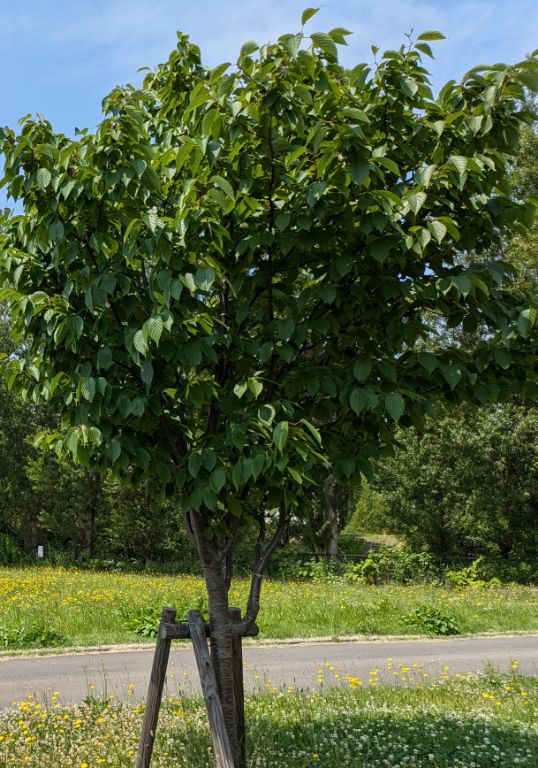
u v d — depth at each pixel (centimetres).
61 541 3319
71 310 423
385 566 2594
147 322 362
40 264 432
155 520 2945
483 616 1630
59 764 500
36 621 1265
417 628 1439
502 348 416
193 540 456
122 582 1995
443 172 380
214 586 433
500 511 2744
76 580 2012
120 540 3034
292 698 734
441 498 2889
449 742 544
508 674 938
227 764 376
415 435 2886
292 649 1205
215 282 434
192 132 421
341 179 375
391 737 552
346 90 388
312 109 414
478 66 395
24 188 393
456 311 438
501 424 2747
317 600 1673
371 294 426
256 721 607
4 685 867
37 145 397
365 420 440
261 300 452
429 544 2934
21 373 465
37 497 3158
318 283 413
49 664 1020
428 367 399
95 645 1165
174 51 489
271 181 389
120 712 643
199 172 404
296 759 500
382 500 2986
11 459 3114
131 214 403
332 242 405
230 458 403
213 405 438
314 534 2886
